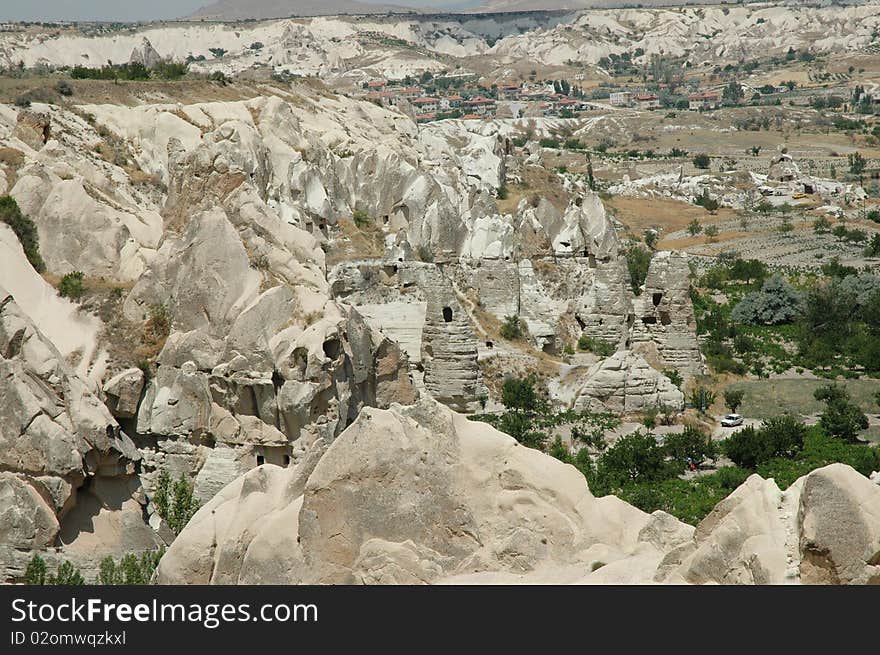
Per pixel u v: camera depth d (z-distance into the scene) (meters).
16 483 69.56
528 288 147.88
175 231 96.00
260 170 143.25
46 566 68.94
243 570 42.34
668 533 40.38
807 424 131.62
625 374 128.25
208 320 86.50
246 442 84.50
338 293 131.88
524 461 41.12
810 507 33.09
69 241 91.56
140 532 73.19
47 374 71.62
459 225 149.00
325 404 84.19
